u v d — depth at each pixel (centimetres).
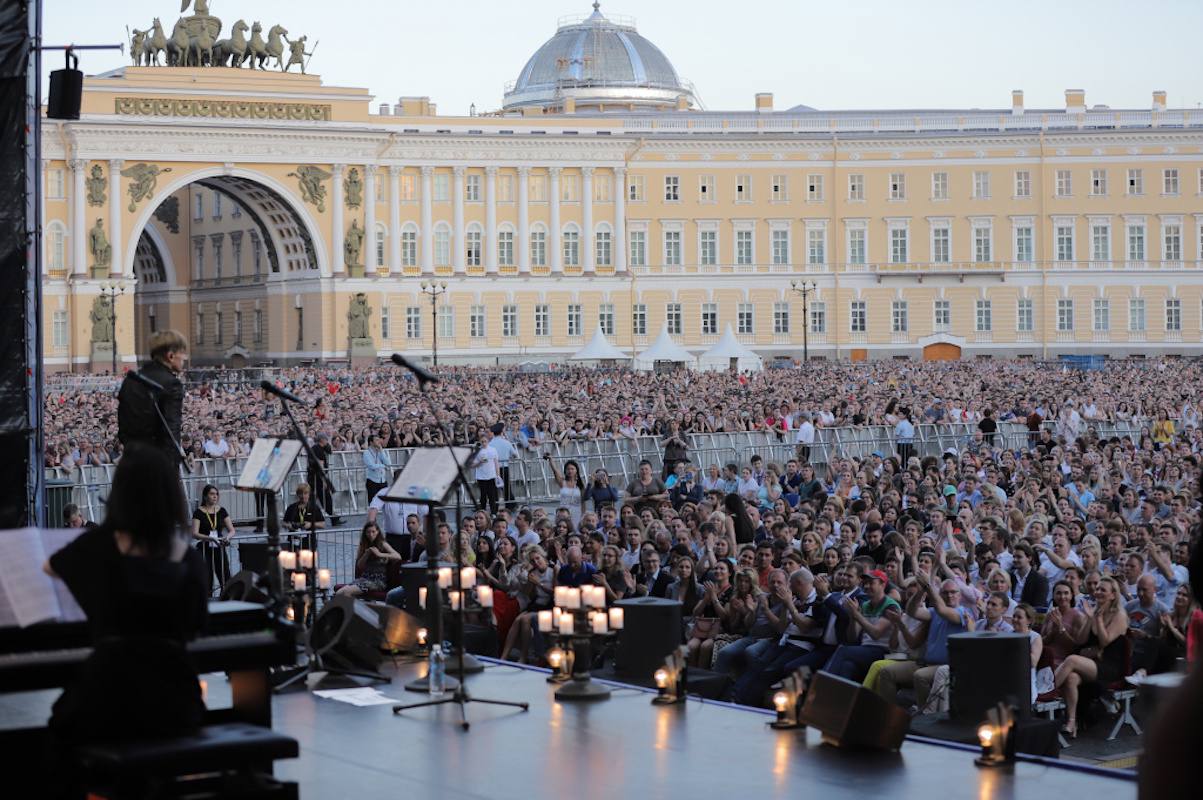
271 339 12006
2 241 2211
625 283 11894
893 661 1961
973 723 1706
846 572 2072
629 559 2580
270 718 1245
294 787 1117
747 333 12125
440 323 11519
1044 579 2319
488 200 11594
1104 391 6969
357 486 4666
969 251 12131
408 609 2247
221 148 10862
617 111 13550
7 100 2206
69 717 1059
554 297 11756
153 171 10681
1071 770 1379
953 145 12094
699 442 5009
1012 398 6606
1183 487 3381
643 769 1401
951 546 2533
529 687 1800
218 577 2888
